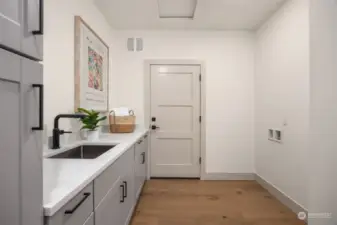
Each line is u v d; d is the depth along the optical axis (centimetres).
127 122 327
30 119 71
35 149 74
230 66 405
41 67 77
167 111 410
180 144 410
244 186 371
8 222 62
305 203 254
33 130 72
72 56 237
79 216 103
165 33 405
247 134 406
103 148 227
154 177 408
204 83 405
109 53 374
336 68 220
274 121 327
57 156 179
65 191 92
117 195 175
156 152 409
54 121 194
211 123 406
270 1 295
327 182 228
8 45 62
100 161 143
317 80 233
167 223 251
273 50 331
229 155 406
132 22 368
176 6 323
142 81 406
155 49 405
